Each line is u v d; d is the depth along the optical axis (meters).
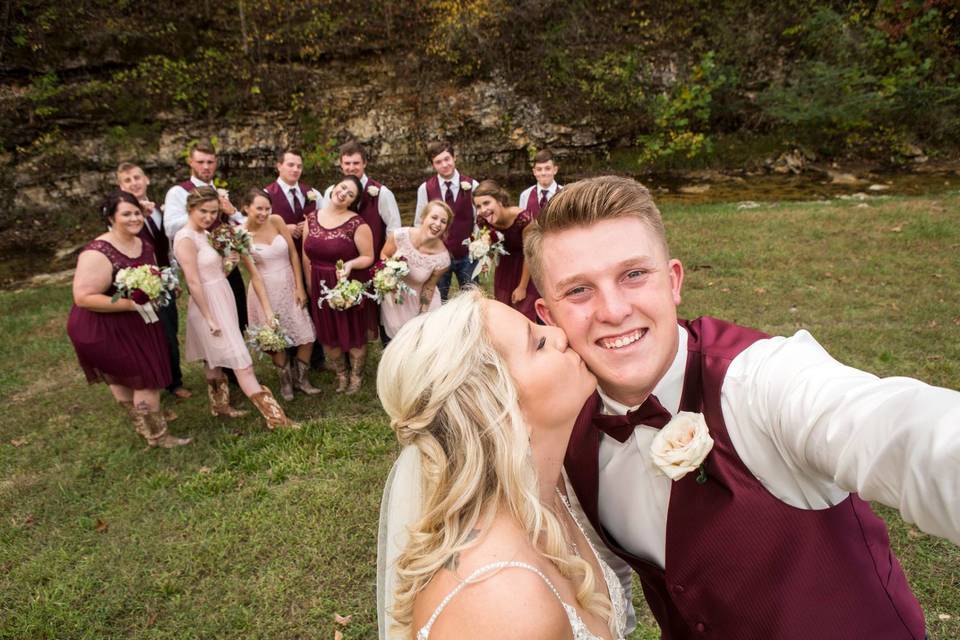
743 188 13.47
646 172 14.91
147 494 3.89
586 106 15.15
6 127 12.37
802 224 9.04
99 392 5.51
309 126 14.40
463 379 1.02
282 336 4.71
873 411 0.94
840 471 1.00
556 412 1.10
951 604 2.58
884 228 8.44
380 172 14.59
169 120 13.50
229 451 4.25
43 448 4.58
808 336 1.29
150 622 2.91
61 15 13.11
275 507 3.64
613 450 1.42
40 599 3.07
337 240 4.88
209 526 3.52
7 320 7.64
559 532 1.03
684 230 9.26
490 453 1.01
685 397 1.31
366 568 3.14
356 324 4.99
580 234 1.18
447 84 15.04
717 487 1.26
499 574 0.91
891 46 14.77
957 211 8.97
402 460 1.30
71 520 3.70
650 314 1.20
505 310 1.15
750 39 15.24
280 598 2.99
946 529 0.82
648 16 15.59
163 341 4.29
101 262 3.99
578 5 15.34
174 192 5.39
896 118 14.59
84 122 12.91
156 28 13.80
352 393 5.16
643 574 1.54
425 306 5.23
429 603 0.95
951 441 0.79
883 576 1.27
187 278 4.26
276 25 14.62
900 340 5.01
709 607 1.33
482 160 14.97
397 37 15.09
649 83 15.26
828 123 14.83
